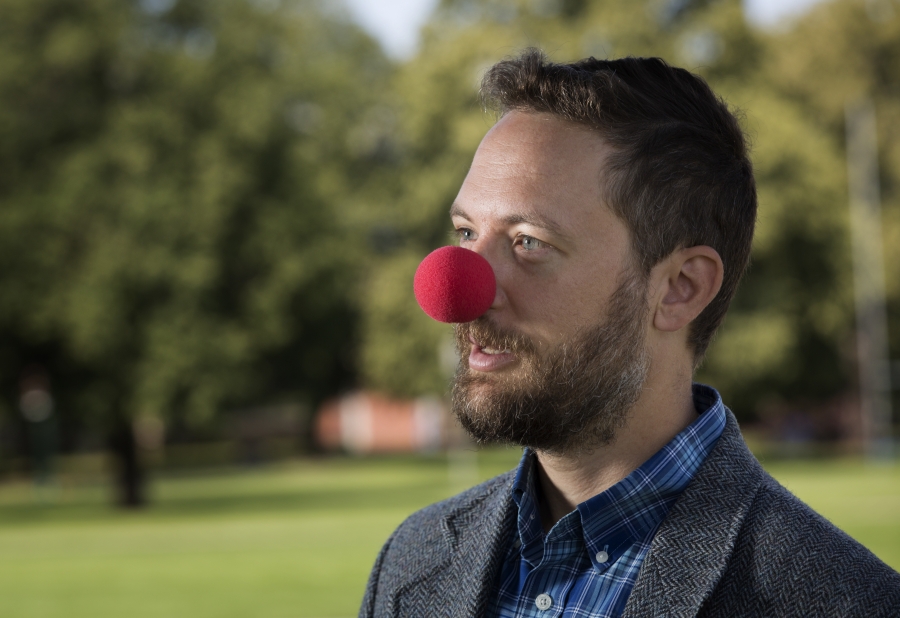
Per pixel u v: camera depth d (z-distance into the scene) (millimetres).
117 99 21828
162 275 20703
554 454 1452
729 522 1332
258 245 22062
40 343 21188
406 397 30094
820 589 1244
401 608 1559
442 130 29219
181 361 20609
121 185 21016
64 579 11430
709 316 1484
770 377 27984
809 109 31938
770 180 27172
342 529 16031
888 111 31578
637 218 1396
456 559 1537
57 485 32906
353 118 31562
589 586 1373
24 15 21016
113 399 20984
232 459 42469
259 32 23438
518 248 1407
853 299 29297
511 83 1472
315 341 29141
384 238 33531
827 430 37625
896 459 29625
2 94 20828
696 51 28750
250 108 22000
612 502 1382
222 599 9711
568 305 1374
